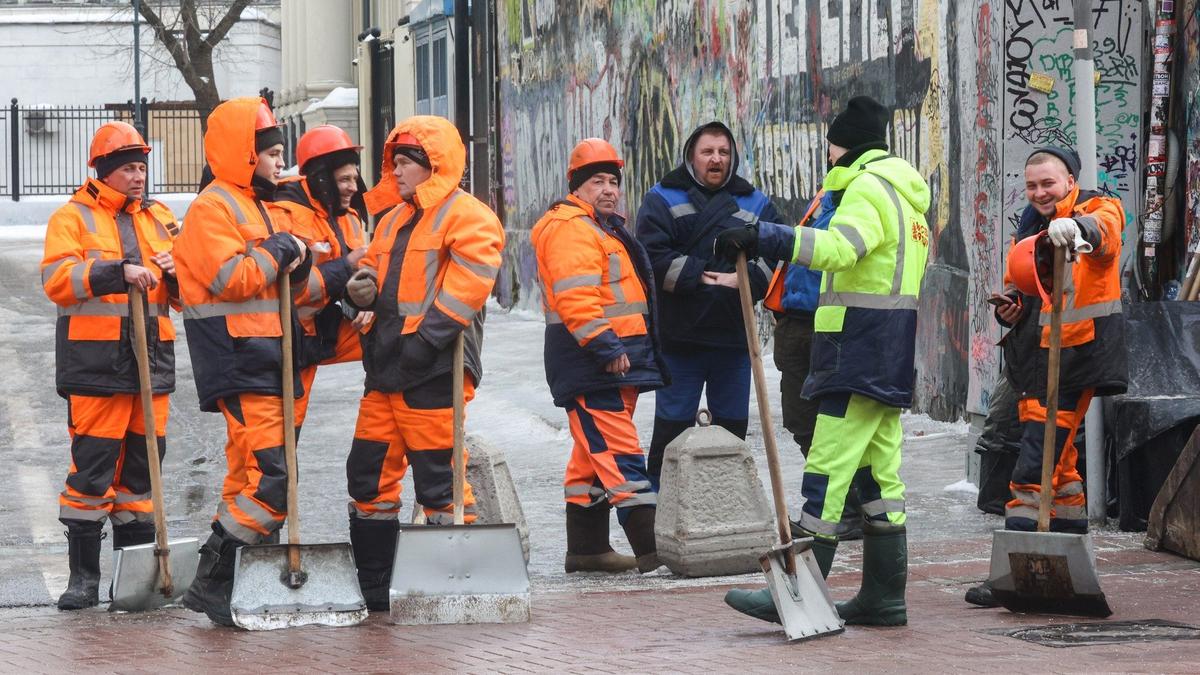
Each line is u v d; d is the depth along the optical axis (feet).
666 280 38.88
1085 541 29.12
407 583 30.83
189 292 31.17
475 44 120.88
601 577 37.14
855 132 29.48
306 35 200.85
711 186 39.52
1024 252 31.89
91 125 252.01
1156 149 46.29
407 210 32.40
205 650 28.63
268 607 30.71
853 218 28.32
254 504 31.19
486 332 97.45
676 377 39.55
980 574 34.63
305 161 33.63
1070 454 32.24
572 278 35.78
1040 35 47.98
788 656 26.53
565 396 36.78
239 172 31.14
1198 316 40.50
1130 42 47.26
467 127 118.11
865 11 63.21
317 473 54.24
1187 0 45.85
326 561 31.24
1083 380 31.81
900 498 29.35
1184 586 32.71
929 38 57.98
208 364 31.09
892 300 28.60
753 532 36.45
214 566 31.27
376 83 161.68
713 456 36.45
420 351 31.50
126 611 32.99
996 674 24.61
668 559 36.47
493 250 31.73
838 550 38.47
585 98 98.89
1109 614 29.55
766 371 71.15
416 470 32.19
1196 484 35.22
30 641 29.76
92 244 34.12
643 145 89.56
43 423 67.05
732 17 76.95
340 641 29.14
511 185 116.37
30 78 256.52
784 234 27.81
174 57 201.57
